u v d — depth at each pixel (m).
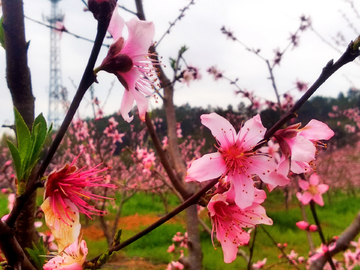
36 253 0.12
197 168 0.10
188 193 0.22
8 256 0.08
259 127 0.11
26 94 0.14
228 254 0.10
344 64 0.08
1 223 0.08
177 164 0.26
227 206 0.11
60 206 0.09
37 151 0.08
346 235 0.22
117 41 0.09
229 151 0.11
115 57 0.09
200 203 0.10
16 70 0.13
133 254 0.67
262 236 0.75
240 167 0.10
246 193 0.10
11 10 0.13
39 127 0.09
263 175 0.10
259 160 0.11
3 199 1.06
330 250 0.23
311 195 0.23
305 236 0.76
